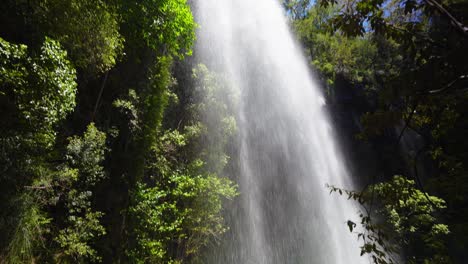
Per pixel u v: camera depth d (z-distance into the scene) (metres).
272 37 20.31
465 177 2.96
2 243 4.48
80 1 5.13
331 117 22.17
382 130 2.50
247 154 13.88
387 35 2.26
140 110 8.93
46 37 4.48
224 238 10.58
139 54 9.78
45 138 4.70
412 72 2.08
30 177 4.91
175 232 7.91
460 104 2.21
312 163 17.44
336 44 24.45
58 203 6.20
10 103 4.06
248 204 12.42
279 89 18.33
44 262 5.29
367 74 22.91
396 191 2.65
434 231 6.03
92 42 5.89
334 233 15.41
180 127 10.56
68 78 4.66
